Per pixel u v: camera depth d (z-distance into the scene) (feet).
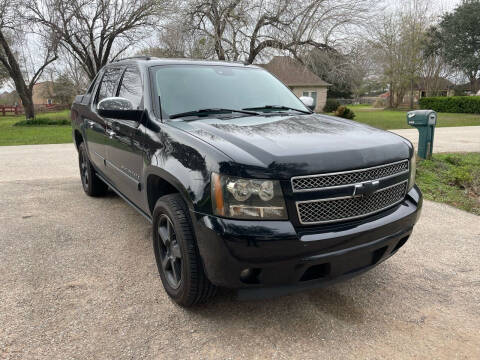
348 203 7.97
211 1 62.64
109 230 14.07
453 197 19.07
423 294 9.99
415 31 136.67
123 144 11.90
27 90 85.97
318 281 7.97
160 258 9.89
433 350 7.87
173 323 8.61
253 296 7.75
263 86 12.91
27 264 11.34
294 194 7.47
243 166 7.41
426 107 118.83
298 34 62.44
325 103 139.13
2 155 32.12
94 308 9.14
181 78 11.76
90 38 75.77
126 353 7.64
